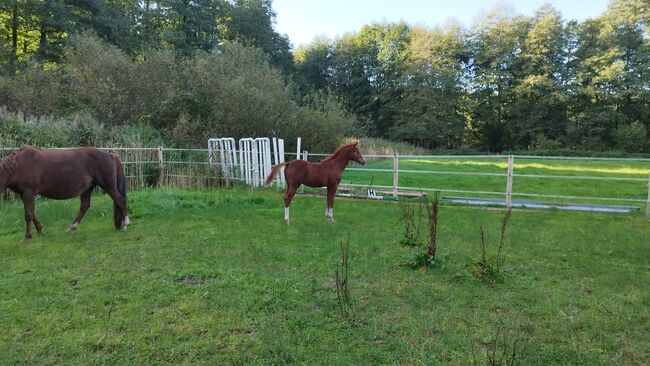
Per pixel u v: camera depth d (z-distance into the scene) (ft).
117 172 22.94
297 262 17.44
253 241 20.81
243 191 38.75
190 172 41.52
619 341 10.93
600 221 26.99
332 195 26.48
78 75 53.93
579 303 13.28
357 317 12.25
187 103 52.75
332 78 176.45
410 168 69.51
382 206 31.99
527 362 9.69
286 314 12.36
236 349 10.44
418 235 20.75
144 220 25.57
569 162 90.74
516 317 12.35
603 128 125.59
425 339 10.96
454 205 33.27
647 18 123.54
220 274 15.92
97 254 18.38
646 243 20.71
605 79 124.67
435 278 15.71
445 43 142.82
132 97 54.29
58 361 9.91
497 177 57.47
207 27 126.82
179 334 11.14
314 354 10.18
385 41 164.35
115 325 11.63
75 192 21.61
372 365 9.71
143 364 9.80
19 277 15.40
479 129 150.00
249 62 64.18
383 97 159.02
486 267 15.58
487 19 148.05
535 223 26.11
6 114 40.04
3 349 10.30
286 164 25.61
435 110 139.85
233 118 52.01
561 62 137.69
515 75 142.61
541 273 16.40
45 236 21.43
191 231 22.85
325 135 64.03
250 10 145.28
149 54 59.52
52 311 12.50
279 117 57.57
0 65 72.33
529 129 135.64
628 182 53.11
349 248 19.65
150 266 16.80
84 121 43.96
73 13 90.02
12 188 20.67
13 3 80.43
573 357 10.13
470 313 12.61
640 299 13.58
